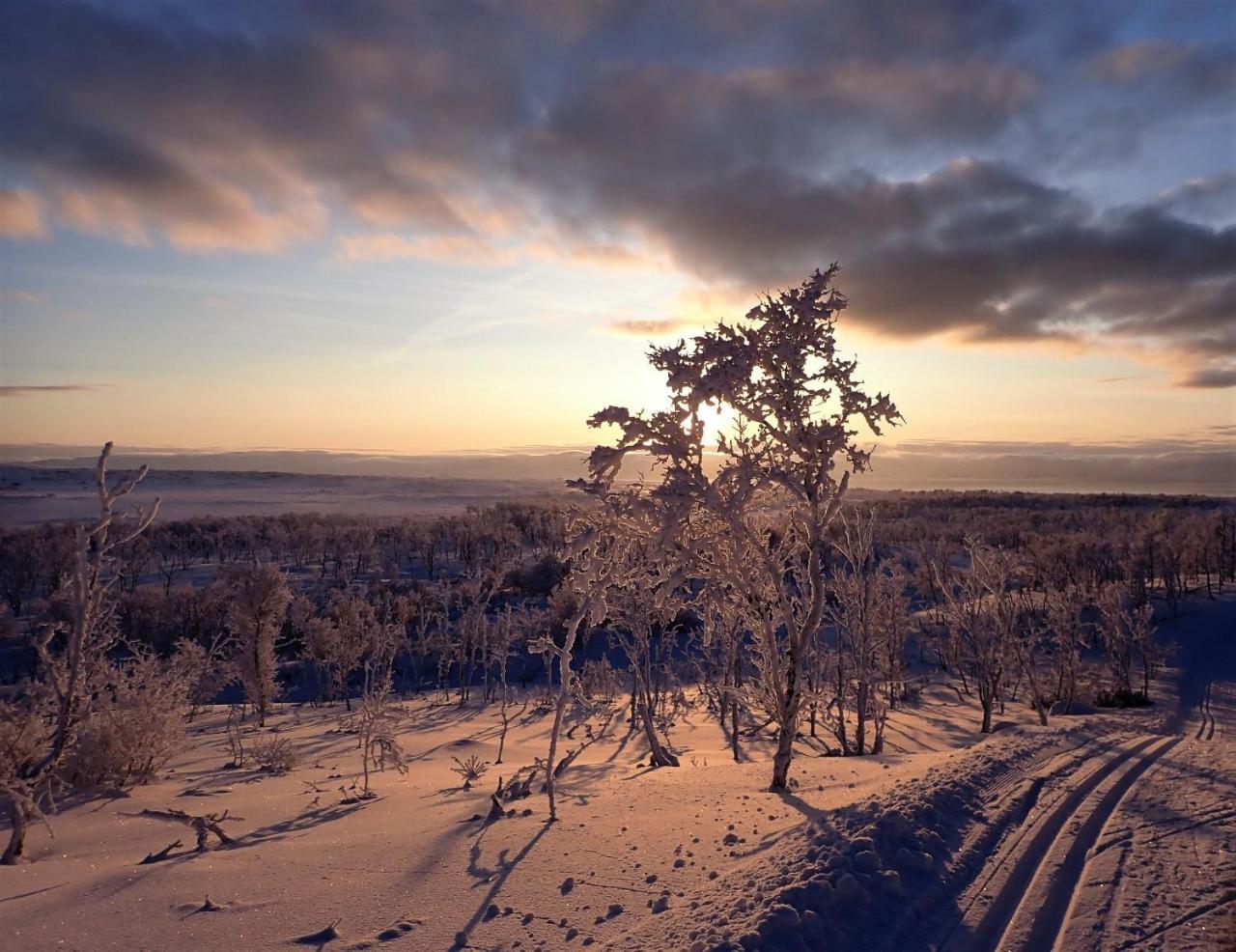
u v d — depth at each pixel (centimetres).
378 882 739
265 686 3681
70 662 995
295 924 642
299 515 18100
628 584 1238
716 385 1092
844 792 1099
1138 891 689
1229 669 5653
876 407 1212
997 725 3416
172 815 918
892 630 3997
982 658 3300
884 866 688
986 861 748
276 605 3762
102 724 1420
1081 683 4366
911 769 1256
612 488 1173
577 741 2664
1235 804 957
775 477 1178
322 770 1783
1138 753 1279
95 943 609
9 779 1172
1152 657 5097
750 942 547
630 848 812
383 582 8731
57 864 862
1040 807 933
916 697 4472
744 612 1391
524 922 629
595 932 604
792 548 1369
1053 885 698
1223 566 9369
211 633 5869
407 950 585
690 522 1218
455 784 1423
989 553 3381
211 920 652
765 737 2983
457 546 12250
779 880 659
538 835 875
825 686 2920
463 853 820
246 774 1670
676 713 2894
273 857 836
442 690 5088
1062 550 7838
